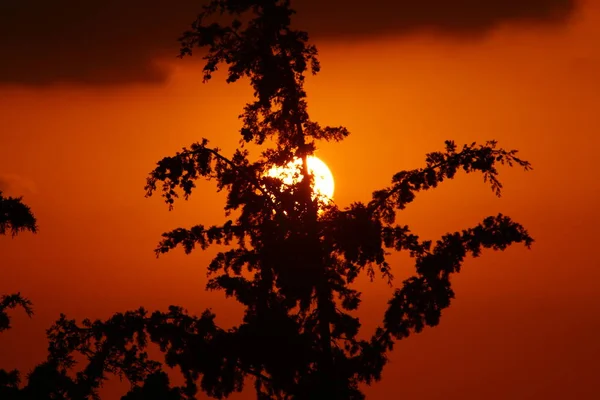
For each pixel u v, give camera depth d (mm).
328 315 70188
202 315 69812
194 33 71562
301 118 73188
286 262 69312
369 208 70625
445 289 69062
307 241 69562
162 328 67438
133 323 67312
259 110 73438
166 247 71312
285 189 71500
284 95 71875
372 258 68938
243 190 72625
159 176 69125
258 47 70062
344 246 68500
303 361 68000
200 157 70000
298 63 70750
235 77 70938
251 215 72375
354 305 72500
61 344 66000
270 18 70375
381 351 70750
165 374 65375
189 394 68562
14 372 61969
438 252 68062
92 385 64562
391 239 70125
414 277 70250
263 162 74000
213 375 68000
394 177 70875
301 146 72312
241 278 70812
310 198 71812
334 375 69625
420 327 70688
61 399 62312
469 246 67438
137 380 66375
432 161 69375
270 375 70188
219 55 71625
